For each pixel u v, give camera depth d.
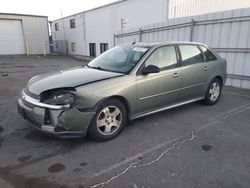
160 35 9.51
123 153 2.91
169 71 3.90
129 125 3.84
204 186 2.29
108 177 2.42
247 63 6.78
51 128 2.80
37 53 22.17
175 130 3.66
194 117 4.28
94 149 3.01
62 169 2.56
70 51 26.05
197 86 4.54
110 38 18.22
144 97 3.58
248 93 6.31
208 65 4.70
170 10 11.75
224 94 6.19
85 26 21.80
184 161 2.74
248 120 4.16
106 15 18.08
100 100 3.01
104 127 3.22
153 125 3.85
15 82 7.94
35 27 21.41
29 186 2.28
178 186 2.28
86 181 2.35
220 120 4.14
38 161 2.71
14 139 3.29
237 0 14.48
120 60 3.88
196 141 3.28
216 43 7.45
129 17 15.27
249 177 2.44
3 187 2.27
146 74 3.55
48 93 2.92
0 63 14.43
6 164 2.65
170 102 4.10
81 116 2.87
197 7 12.52
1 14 19.14
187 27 8.24
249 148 3.09
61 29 27.45
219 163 2.71
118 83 3.22
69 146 3.09
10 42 20.25
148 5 13.20
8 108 4.76
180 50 4.20
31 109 2.94
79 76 3.31
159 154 2.90
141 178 2.40
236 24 6.80
